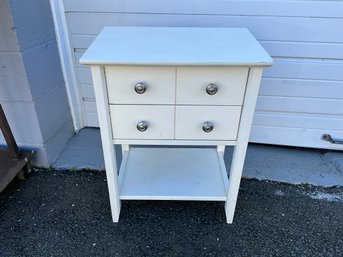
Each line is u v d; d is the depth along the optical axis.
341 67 1.40
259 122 1.61
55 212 1.24
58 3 1.40
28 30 1.21
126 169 1.31
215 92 0.89
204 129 0.96
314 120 1.56
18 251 1.08
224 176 1.27
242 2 1.32
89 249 1.09
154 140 1.00
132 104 0.92
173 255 1.08
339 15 1.29
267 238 1.14
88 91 1.66
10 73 1.23
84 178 1.43
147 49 0.91
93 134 1.73
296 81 1.47
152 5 1.37
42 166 1.47
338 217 1.24
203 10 1.36
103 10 1.41
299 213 1.26
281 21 1.34
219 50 0.91
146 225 1.19
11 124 1.36
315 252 1.09
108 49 0.90
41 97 1.35
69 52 1.53
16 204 1.27
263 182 1.42
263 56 0.85
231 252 1.09
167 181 1.24
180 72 0.87
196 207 1.28
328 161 1.57
